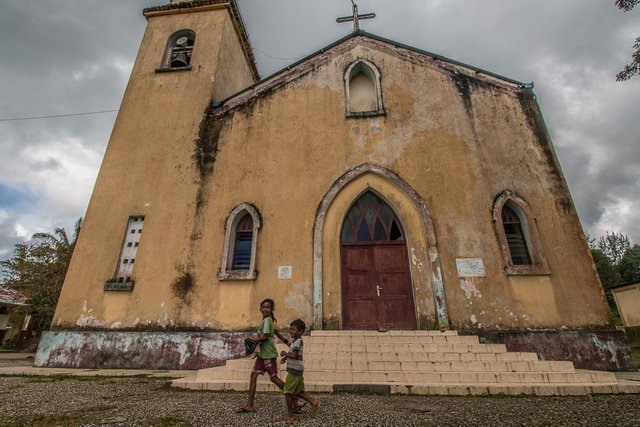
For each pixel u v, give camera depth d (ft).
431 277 27.43
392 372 19.44
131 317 27.91
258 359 14.60
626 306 67.41
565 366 20.22
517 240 28.71
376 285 28.63
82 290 29.09
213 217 30.81
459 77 34.60
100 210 31.86
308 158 32.35
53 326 28.12
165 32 41.83
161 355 26.43
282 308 27.40
